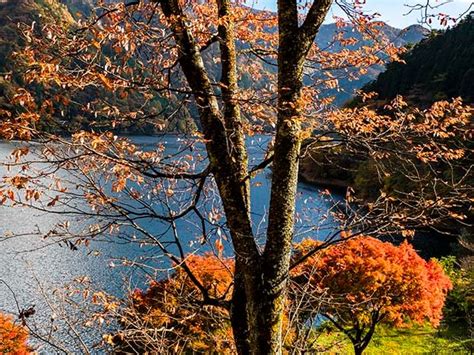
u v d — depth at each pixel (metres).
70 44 3.01
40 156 3.08
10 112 2.78
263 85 4.76
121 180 3.20
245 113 3.85
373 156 4.14
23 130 2.77
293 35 3.22
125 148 3.39
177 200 4.45
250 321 3.28
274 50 4.28
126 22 3.11
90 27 2.93
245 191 3.56
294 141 3.27
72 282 5.27
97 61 2.93
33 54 2.90
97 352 9.99
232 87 3.71
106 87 2.80
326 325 9.32
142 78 3.32
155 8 3.44
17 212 33.31
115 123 3.26
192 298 4.80
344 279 9.19
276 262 3.26
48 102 2.86
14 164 2.92
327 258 9.36
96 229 3.66
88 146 3.18
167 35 3.33
